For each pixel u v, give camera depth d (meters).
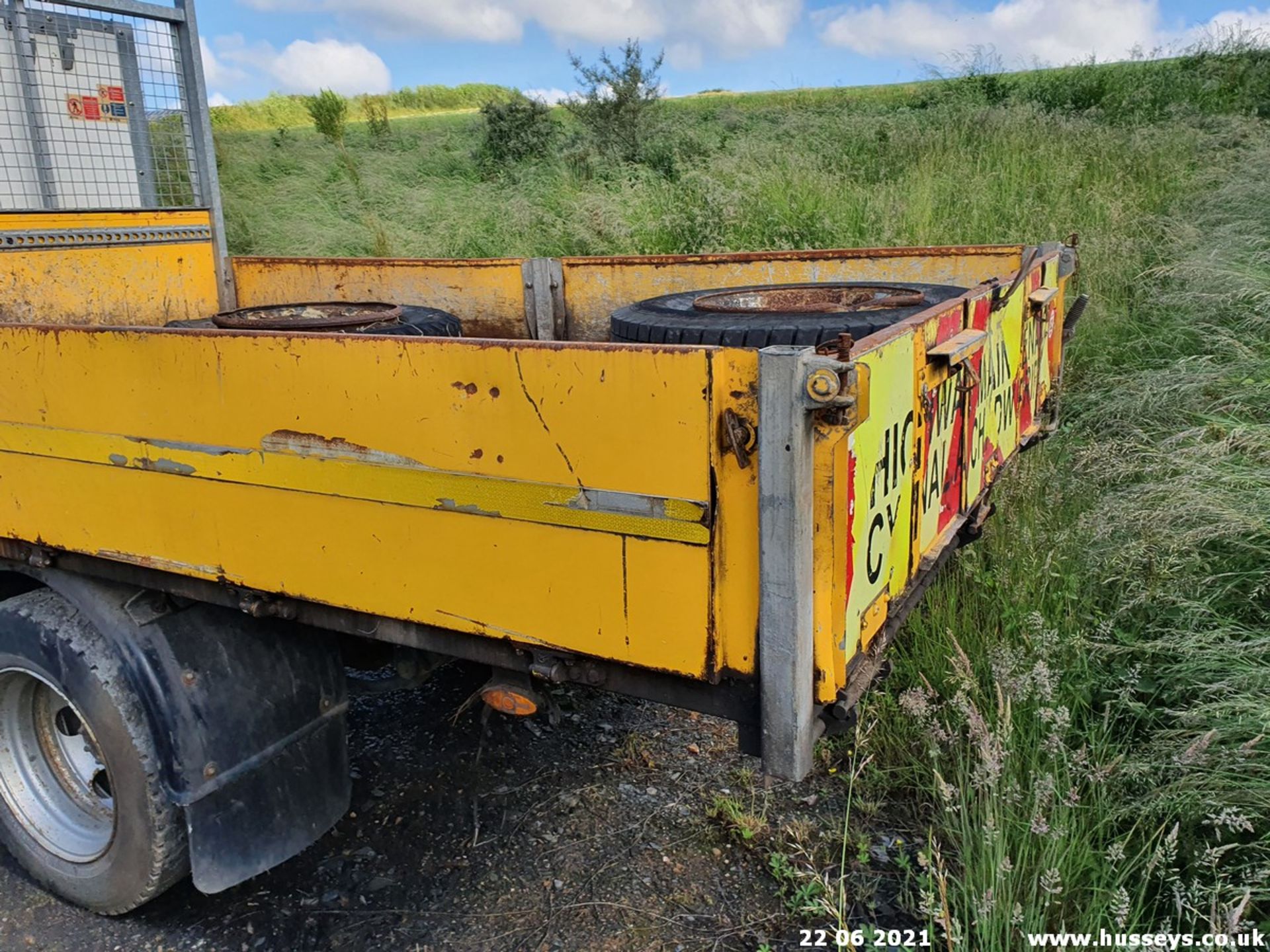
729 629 1.69
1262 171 7.43
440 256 10.29
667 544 1.69
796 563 1.57
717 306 3.21
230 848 2.45
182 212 4.22
